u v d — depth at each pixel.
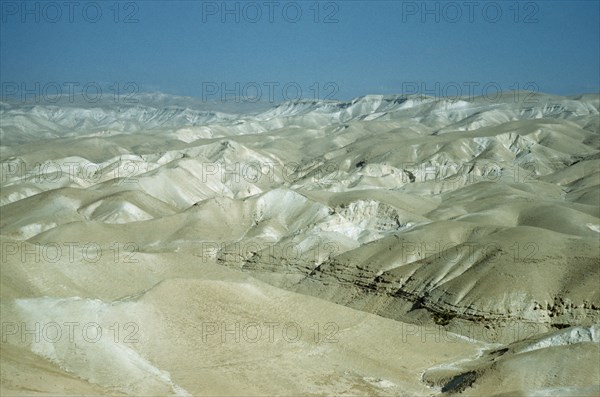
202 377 84.69
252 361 90.31
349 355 97.25
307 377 89.62
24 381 69.88
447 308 124.94
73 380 75.38
